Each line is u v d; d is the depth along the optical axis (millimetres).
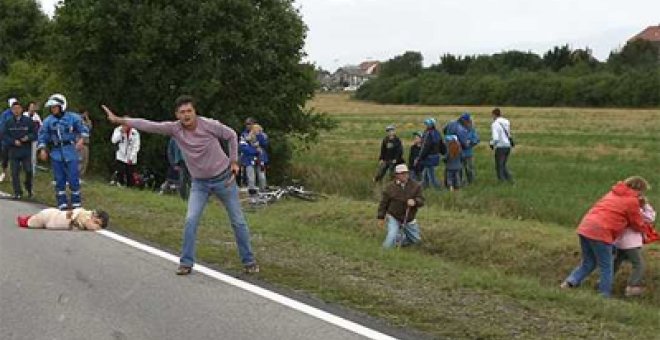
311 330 6234
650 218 10602
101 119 24250
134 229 11367
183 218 12523
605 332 6371
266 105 24953
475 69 122875
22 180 18641
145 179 23656
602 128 55531
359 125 61062
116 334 6129
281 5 25453
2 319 6539
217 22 23625
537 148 36125
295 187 20797
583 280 10625
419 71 131875
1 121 15500
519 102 104438
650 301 10430
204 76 23422
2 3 41844
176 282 7918
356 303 7164
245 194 19141
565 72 107812
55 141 13234
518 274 11719
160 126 8109
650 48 110250
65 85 24703
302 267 8852
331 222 15234
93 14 22969
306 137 27547
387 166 20750
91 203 14500
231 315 6684
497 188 19203
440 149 19281
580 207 16250
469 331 6277
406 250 12852
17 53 41969
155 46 22922
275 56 24609
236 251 9711
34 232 11000
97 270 8461
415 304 7168
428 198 17641
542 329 6418
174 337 6059
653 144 38875
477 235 12914
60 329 6258
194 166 8227
